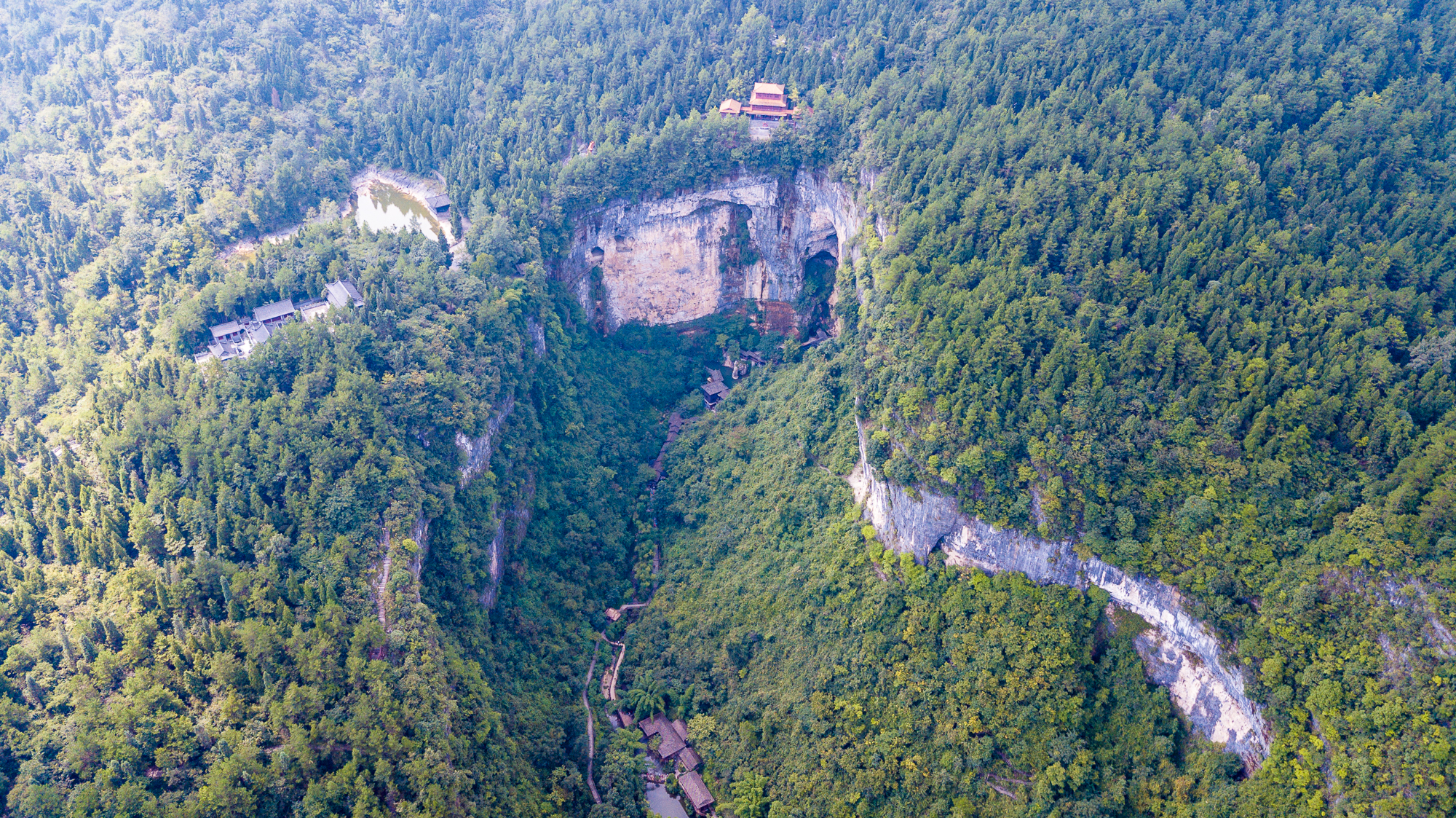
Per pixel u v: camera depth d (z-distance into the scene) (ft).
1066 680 337.11
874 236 479.82
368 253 477.36
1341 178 411.75
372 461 360.89
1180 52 490.08
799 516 433.07
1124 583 332.80
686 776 377.09
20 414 406.21
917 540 376.07
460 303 453.58
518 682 385.70
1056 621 344.49
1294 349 348.59
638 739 387.75
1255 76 471.21
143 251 478.18
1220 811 300.40
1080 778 320.29
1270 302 364.38
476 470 412.36
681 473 495.41
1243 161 415.64
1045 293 386.52
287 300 455.22
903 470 366.22
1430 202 391.65
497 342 448.24
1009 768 333.83
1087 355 354.13
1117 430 338.34
